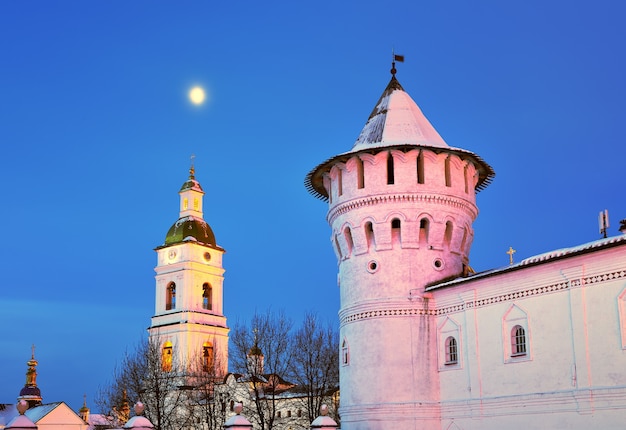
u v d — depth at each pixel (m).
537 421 35.69
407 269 43.44
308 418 78.31
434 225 43.88
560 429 34.56
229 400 88.62
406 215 43.72
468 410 39.50
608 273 33.47
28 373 117.62
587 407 33.53
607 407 32.75
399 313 42.91
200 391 92.81
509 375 37.50
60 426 102.88
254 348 77.62
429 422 41.22
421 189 43.78
